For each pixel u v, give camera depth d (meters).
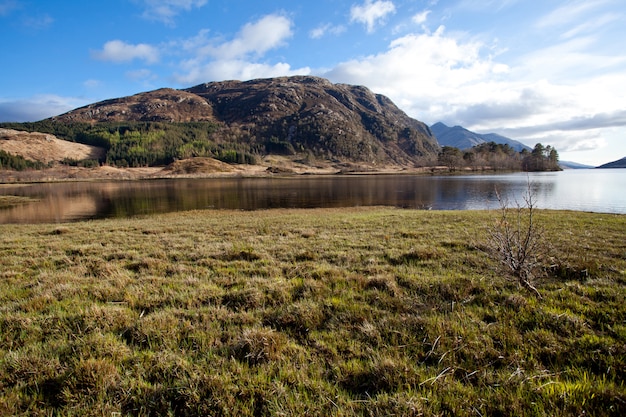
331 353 3.89
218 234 13.95
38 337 4.40
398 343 4.09
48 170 151.50
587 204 34.06
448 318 4.65
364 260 8.35
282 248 10.20
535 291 5.48
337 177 131.50
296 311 4.96
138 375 3.44
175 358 3.72
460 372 3.45
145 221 22.53
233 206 40.84
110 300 5.83
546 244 8.09
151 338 4.27
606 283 6.00
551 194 45.00
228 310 5.24
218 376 3.34
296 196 53.69
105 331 4.51
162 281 6.85
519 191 52.31
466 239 10.94
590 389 2.97
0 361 3.74
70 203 46.16
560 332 4.19
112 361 3.68
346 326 4.56
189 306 5.39
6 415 2.95
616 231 12.47
